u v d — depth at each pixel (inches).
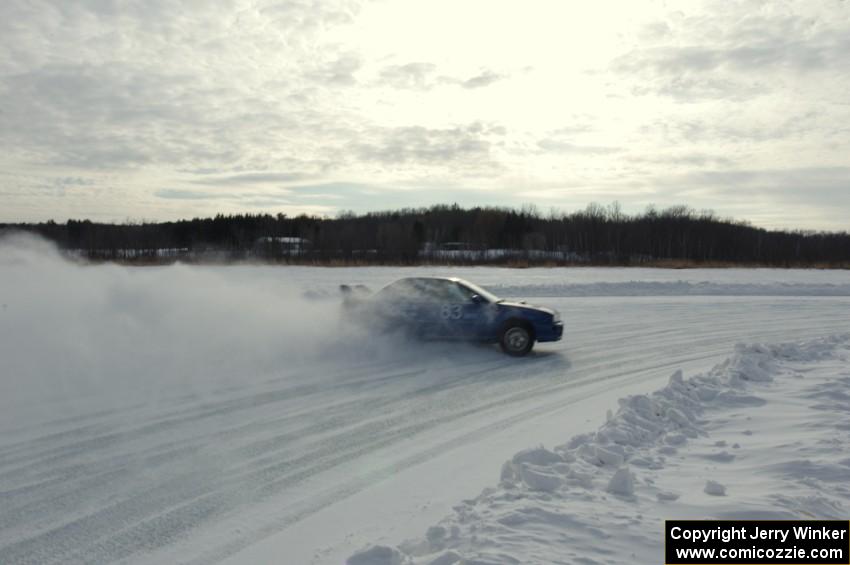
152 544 153.4
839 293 989.8
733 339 510.9
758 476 177.3
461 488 188.9
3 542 153.2
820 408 250.8
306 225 3019.2
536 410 285.3
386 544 151.2
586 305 790.5
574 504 158.4
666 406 252.7
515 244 3154.5
